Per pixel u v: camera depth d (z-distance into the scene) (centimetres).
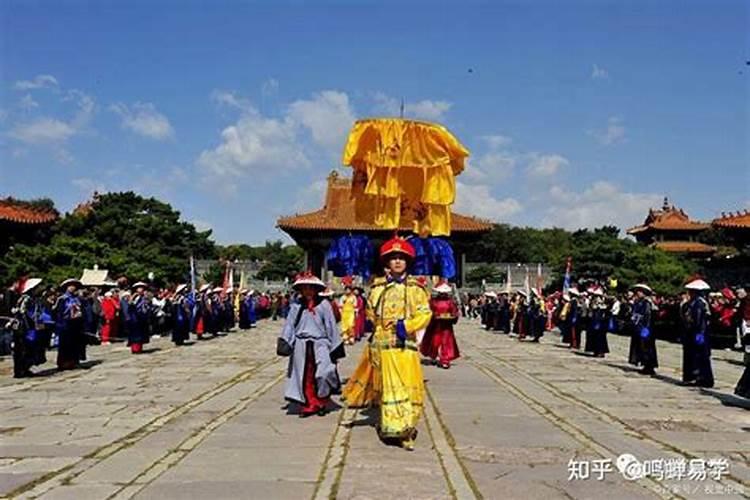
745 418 1175
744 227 4494
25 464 831
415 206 1339
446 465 829
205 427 1057
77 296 1980
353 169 1334
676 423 1125
